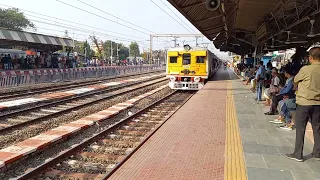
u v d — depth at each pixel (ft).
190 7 43.42
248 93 53.93
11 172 19.72
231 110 35.68
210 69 80.28
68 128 29.68
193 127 26.76
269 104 39.09
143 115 39.60
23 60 86.84
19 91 58.49
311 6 32.65
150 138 23.17
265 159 17.99
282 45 61.67
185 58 69.36
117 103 51.49
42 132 30.32
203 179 15.25
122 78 112.16
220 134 24.23
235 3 45.65
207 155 18.98
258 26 61.87
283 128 25.62
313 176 15.38
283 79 34.88
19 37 88.33
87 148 24.73
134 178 15.52
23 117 36.81
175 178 15.46
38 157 22.85
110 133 29.68
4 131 29.32
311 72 17.02
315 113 17.39
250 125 27.40
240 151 19.63
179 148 20.57
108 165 21.12
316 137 17.94
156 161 18.03
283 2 36.22
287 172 15.90
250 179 14.98
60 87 68.90
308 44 54.49
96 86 75.41
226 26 67.82
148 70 191.42
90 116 36.24
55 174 18.95
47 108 43.45
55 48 115.44
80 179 18.49
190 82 69.05
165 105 49.21
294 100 25.29
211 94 52.60
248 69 86.79
